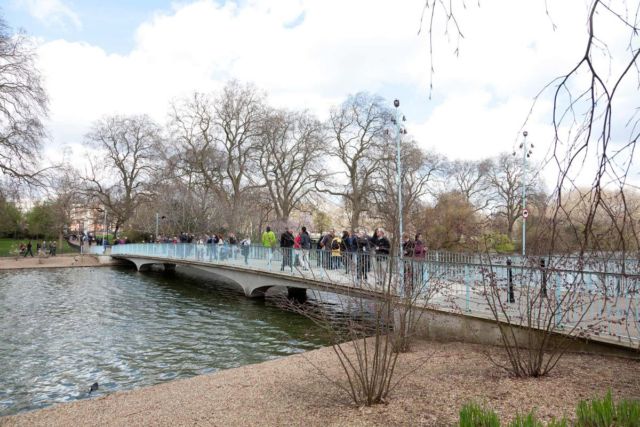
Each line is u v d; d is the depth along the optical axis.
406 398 5.96
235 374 8.38
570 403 5.21
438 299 10.45
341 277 13.09
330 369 8.34
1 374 10.51
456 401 5.65
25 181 27.42
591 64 2.91
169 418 5.95
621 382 5.95
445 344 9.72
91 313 18.69
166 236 43.06
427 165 38.34
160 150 45.91
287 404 6.23
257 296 21.58
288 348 12.43
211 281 31.55
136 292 25.41
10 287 27.73
